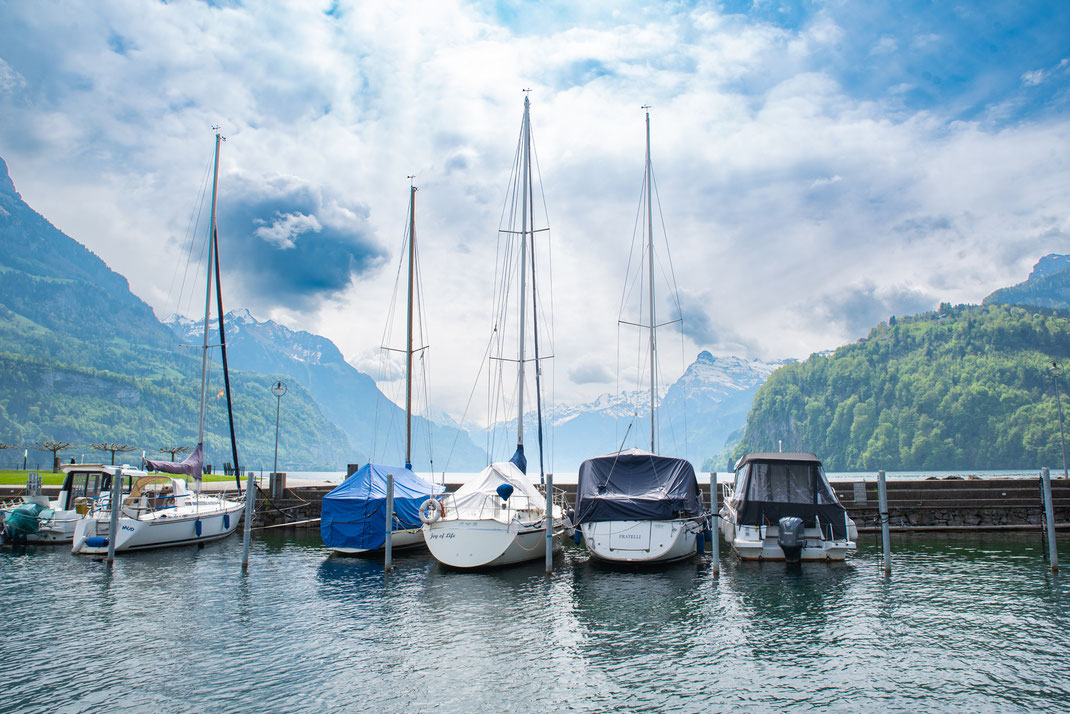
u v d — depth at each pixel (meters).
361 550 27.23
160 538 28.88
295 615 18.52
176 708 12.48
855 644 16.02
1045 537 29.75
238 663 14.79
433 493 31.02
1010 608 19.02
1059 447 187.75
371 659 15.04
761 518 25.61
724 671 14.33
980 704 12.69
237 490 37.31
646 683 13.70
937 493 35.38
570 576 23.45
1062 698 12.93
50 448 48.72
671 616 18.31
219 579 23.12
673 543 23.83
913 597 20.22
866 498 34.62
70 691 13.22
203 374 37.03
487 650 15.62
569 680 13.84
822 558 25.38
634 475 26.30
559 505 30.67
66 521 30.47
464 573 24.09
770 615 18.38
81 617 18.31
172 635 16.75
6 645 15.94
